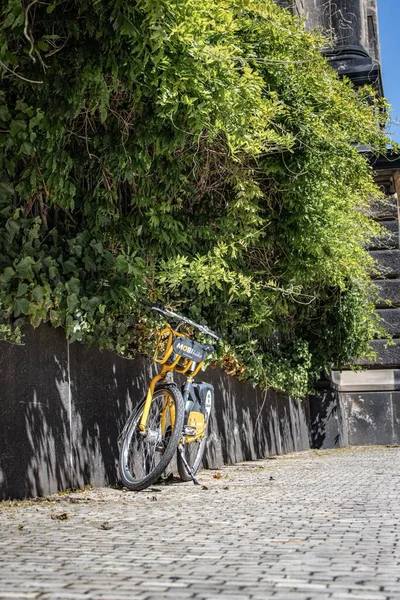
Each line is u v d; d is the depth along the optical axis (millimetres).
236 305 11391
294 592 3152
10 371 6410
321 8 22562
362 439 21969
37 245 6699
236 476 9312
